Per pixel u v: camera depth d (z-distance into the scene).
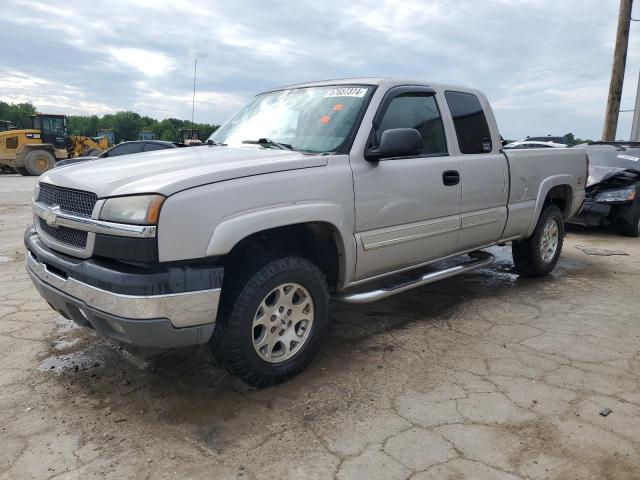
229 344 3.08
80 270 2.89
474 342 4.11
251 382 3.25
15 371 3.54
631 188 8.70
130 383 3.40
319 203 3.37
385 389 3.34
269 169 3.18
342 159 3.58
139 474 2.52
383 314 4.73
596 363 3.74
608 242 8.47
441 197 4.27
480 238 4.86
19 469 2.54
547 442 2.78
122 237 2.79
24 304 4.84
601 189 8.88
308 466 2.58
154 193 2.75
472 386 3.38
